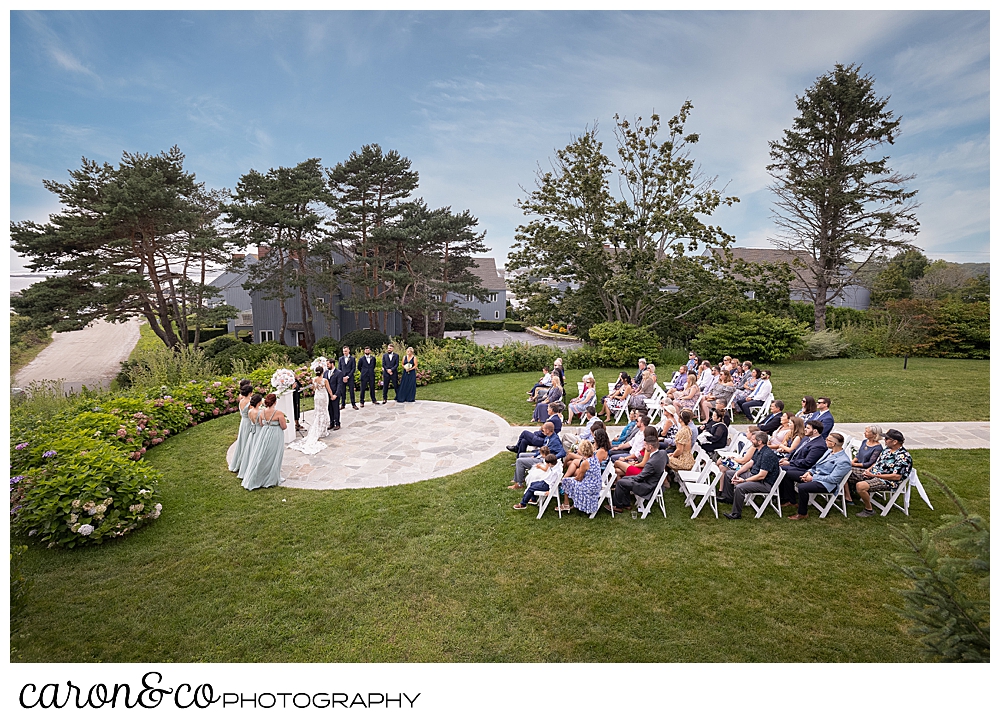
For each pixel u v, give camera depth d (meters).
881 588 5.29
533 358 19.84
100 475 6.58
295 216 28.80
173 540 6.49
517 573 5.71
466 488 8.10
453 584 5.52
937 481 3.36
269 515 7.19
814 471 6.93
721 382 11.95
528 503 7.39
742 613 4.95
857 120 26.50
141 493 6.79
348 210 30.52
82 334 41.38
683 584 5.43
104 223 23.03
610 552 6.11
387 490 8.04
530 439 8.52
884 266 33.12
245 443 8.64
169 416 11.06
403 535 6.60
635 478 7.11
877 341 22.47
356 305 31.38
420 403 14.28
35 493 6.34
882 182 26.27
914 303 22.77
